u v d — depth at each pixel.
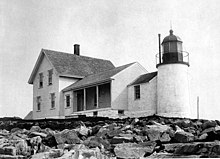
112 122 18.52
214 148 9.90
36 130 17.16
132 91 28.11
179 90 25.22
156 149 11.87
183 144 11.54
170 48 26.09
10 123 22.91
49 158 10.68
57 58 35.72
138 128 15.62
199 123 18.16
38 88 37.28
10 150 11.84
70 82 34.34
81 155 10.27
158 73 26.30
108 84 30.19
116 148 11.66
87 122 19.42
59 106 33.44
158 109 25.89
